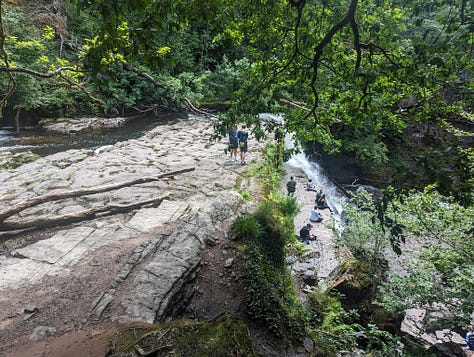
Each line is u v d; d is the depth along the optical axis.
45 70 15.38
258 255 6.59
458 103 5.32
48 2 19.16
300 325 5.63
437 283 7.16
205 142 15.94
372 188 18.27
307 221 10.89
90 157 12.58
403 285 7.06
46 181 9.80
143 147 14.54
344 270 8.26
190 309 5.48
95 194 9.16
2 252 6.36
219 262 6.50
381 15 4.53
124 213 8.41
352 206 10.42
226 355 3.03
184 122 20.42
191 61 24.61
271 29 5.12
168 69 22.48
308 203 12.09
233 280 6.16
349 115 6.29
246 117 5.12
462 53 3.65
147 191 9.73
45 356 3.79
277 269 7.06
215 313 5.50
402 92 5.64
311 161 19.98
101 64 3.09
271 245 7.26
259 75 5.62
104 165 11.67
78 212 7.77
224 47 26.20
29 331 4.28
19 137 15.01
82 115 18.52
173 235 6.98
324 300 7.16
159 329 3.60
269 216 7.65
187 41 24.20
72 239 6.84
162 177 10.79
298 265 8.36
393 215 8.26
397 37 4.54
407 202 7.80
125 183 9.68
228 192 9.05
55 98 16.55
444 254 7.12
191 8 2.90
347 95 5.96
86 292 5.11
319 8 4.90
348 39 5.29
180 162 12.71
